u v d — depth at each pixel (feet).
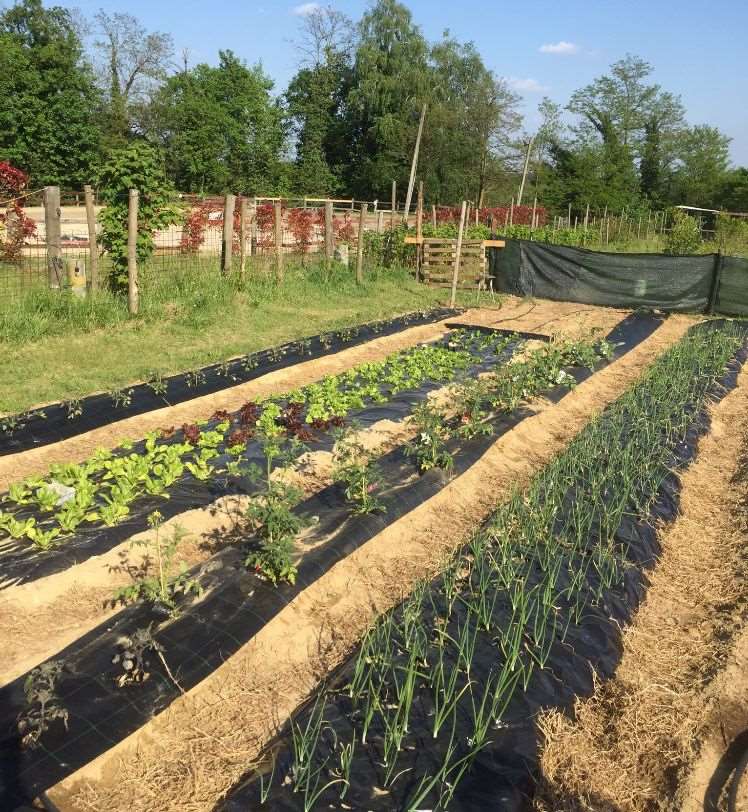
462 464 26.37
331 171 203.10
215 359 39.14
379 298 61.00
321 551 19.69
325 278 61.57
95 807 12.23
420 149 183.83
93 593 18.49
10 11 148.97
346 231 72.43
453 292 61.31
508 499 24.76
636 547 21.56
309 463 25.96
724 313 61.16
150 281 48.75
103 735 13.32
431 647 16.16
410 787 12.43
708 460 29.43
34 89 142.82
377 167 184.65
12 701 13.93
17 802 11.81
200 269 56.03
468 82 192.54
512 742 13.62
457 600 18.15
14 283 47.98
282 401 33.06
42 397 31.27
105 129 173.06
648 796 13.15
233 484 23.93
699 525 23.88
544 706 14.74
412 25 185.98
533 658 15.98
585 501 23.89
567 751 13.84
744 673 16.28
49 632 16.89
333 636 17.24
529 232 93.09
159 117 178.19
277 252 56.54
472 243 68.13
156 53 185.57
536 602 17.85
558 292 67.15
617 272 63.77
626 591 19.27
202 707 14.61
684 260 61.21
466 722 13.99
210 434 27.48
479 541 20.30
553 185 182.91
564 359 41.91
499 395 33.35
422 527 22.72
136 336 41.24
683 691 15.88
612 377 41.98
